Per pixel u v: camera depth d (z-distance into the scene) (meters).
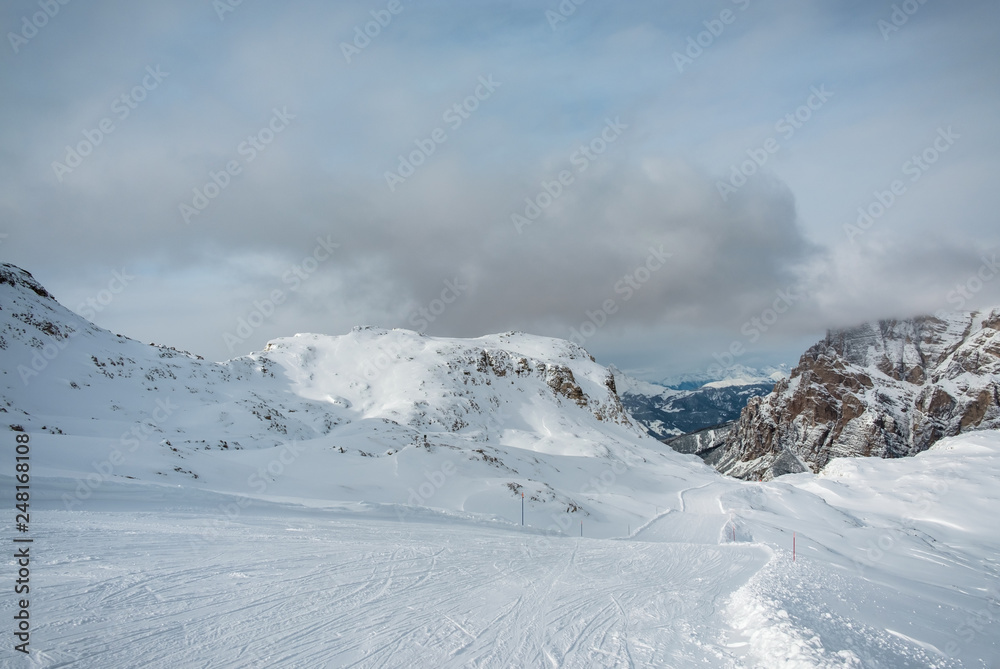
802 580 22.14
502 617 14.55
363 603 14.72
